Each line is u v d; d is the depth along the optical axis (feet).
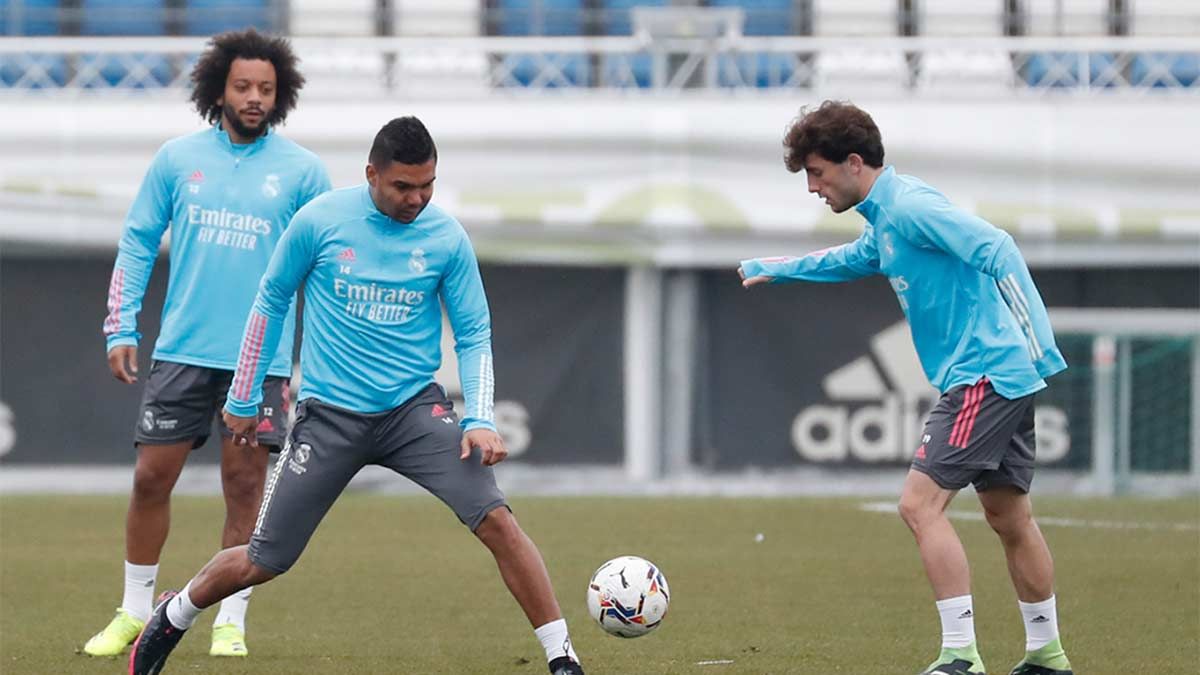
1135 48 180.65
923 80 200.75
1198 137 179.11
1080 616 88.63
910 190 64.59
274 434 75.31
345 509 149.38
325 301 63.31
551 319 181.68
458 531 131.44
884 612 90.38
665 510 147.64
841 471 180.86
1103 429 176.14
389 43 180.75
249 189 76.02
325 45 180.75
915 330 66.39
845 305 180.86
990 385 63.98
